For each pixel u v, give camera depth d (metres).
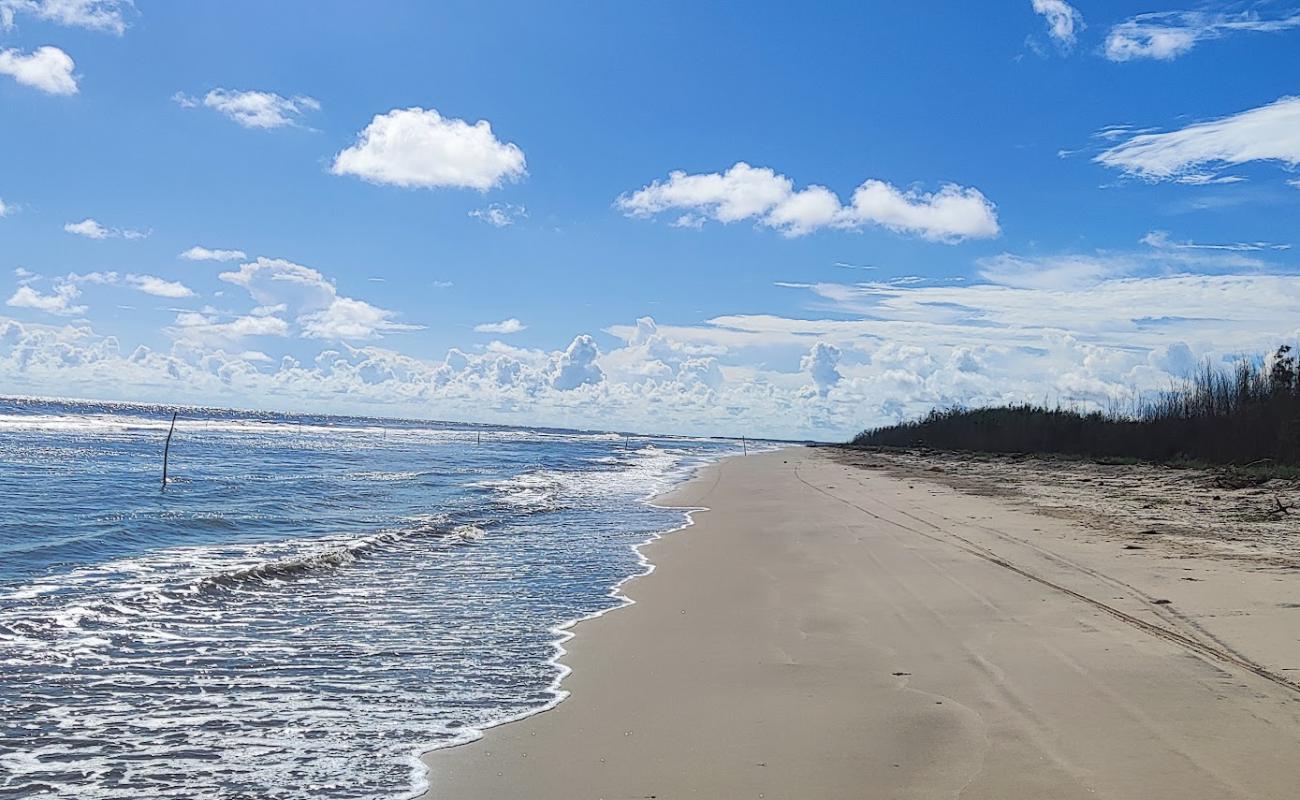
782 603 9.94
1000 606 9.13
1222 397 41.00
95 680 6.87
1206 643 7.30
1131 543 13.30
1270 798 4.29
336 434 88.06
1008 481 31.44
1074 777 4.62
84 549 13.46
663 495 26.98
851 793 4.55
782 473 40.88
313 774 5.03
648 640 8.35
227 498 22.38
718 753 5.24
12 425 66.25
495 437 110.75
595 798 4.62
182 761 5.24
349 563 13.13
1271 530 14.76
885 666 7.08
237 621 9.10
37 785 4.86
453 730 5.80
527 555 14.14
